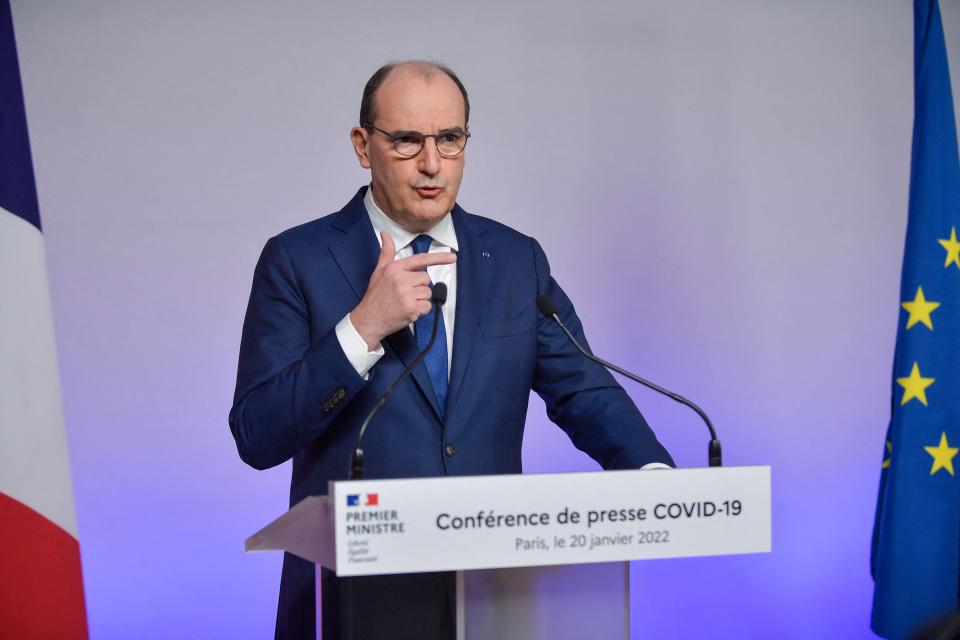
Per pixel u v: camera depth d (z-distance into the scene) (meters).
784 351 10.16
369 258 5.27
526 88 9.84
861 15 10.40
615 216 9.95
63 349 9.14
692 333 10.04
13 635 5.92
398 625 3.76
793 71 10.27
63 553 6.09
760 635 10.09
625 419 5.18
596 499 3.54
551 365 5.51
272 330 5.14
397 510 3.39
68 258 9.18
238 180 9.46
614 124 9.98
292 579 5.03
